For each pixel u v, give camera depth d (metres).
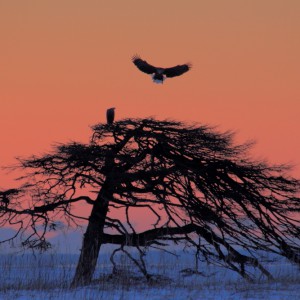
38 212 105.94
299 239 106.94
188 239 104.88
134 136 104.19
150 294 77.94
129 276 94.62
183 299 73.44
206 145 104.56
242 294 76.19
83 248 105.62
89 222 107.12
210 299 72.88
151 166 102.38
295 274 100.81
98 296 74.88
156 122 103.19
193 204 104.81
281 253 106.19
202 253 106.88
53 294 77.81
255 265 104.50
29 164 105.94
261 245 106.62
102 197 105.44
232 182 107.06
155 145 106.19
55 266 113.56
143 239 104.31
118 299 73.75
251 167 107.00
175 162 106.19
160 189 108.38
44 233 103.00
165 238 105.25
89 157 102.75
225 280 98.44
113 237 107.19
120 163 105.62
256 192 107.00
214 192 106.69
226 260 104.75
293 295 75.25
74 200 108.25
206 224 105.75
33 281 90.69
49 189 108.38
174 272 112.25
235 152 106.94
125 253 99.94
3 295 77.31
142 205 105.81
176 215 106.75
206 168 105.31
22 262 101.44
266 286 84.44
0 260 103.06
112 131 103.50
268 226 106.50
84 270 102.69
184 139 104.25
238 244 106.75
